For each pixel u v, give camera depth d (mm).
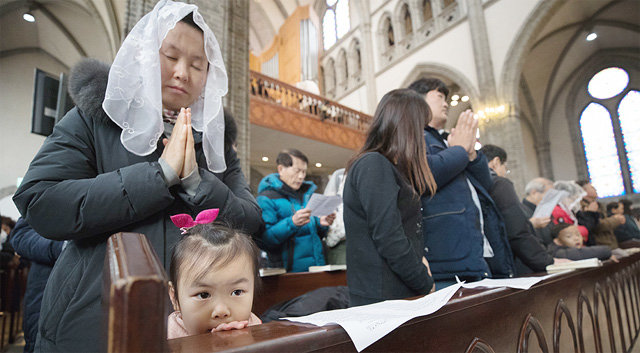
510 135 10508
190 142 951
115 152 965
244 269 858
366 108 15570
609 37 12914
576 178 13922
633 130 12930
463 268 1470
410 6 14430
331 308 1806
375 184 1311
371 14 16344
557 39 12867
